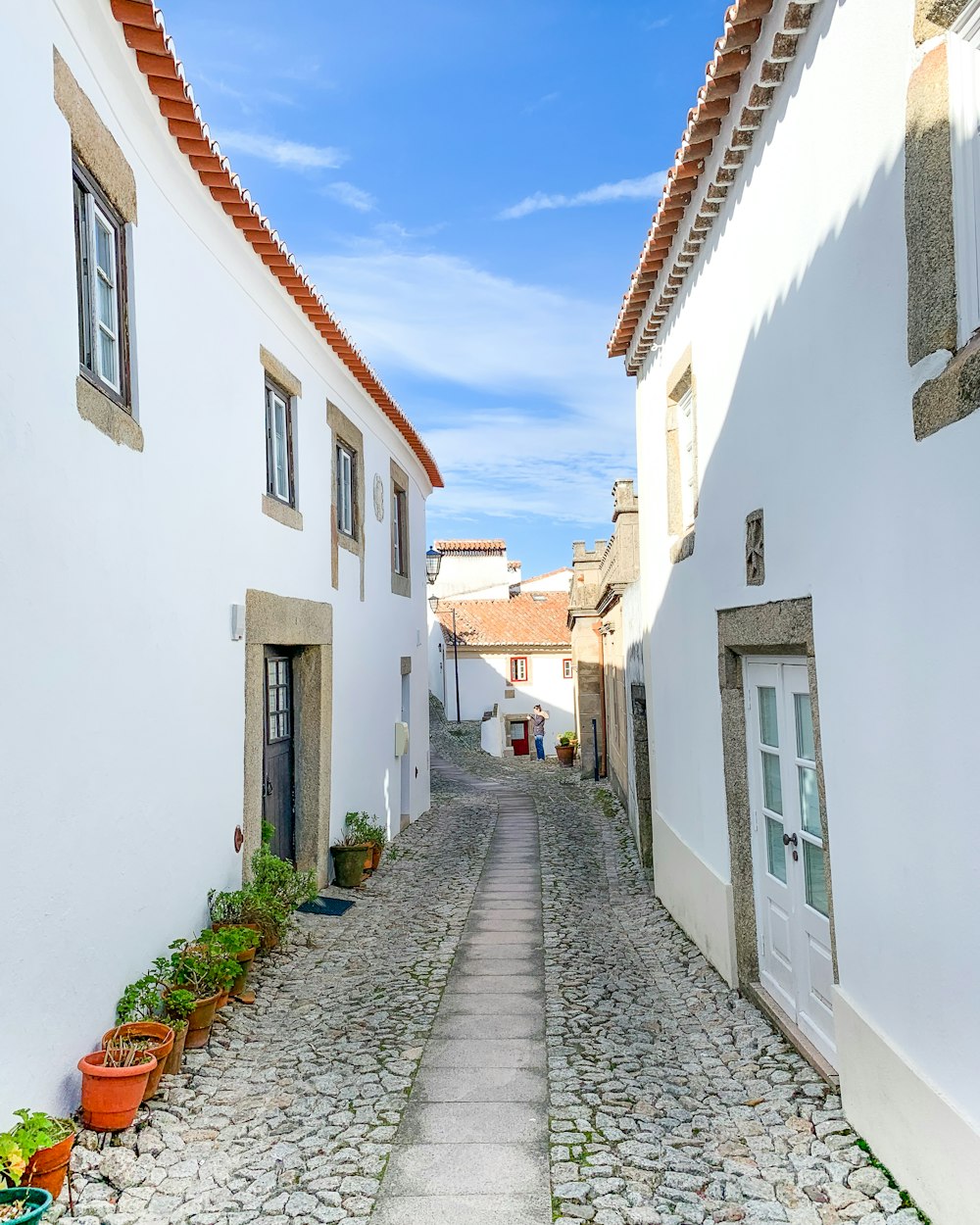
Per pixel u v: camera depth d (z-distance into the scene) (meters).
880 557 3.54
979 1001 2.89
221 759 6.03
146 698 4.82
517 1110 4.25
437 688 36.06
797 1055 4.70
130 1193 3.51
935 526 3.10
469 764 23.97
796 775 4.93
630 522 10.95
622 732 13.17
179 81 4.75
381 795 11.24
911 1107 3.32
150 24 4.34
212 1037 5.00
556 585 39.00
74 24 4.06
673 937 7.13
